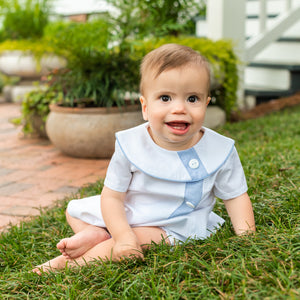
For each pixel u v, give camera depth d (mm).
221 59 4883
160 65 1670
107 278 1645
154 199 1861
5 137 5195
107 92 4082
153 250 1795
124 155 1813
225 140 1894
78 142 4020
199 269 1593
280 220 1979
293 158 3016
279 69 6145
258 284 1419
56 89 4648
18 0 8141
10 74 7797
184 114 1662
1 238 2285
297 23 6555
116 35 4094
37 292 1636
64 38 4281
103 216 1841
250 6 6902
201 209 1909
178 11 5121
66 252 1812
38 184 3455
